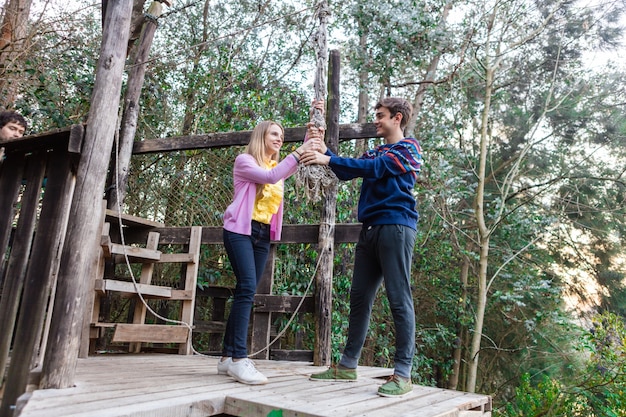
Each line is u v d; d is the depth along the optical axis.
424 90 8.62
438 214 7.39
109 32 2.01
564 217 8.09
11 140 2.08
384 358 7.77
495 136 9.62
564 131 8.88
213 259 5.17
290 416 1.67
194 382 2.14
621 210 8.70
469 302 8.33
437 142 7.38
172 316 5.79
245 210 2.38
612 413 6.00
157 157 4.85
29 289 1.88
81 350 3.06
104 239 3.37
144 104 5.94
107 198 4.32
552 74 8.36
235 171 2.44
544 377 7.57
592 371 6.47
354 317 2.47
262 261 2.50
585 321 8.86
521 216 7.27
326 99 3.75
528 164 9.12
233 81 6.67
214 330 4.74
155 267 5.05
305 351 3.56
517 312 8.64
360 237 2.42
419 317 9.12
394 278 2.22
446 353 8.93
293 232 3.74
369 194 2.37
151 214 4.85
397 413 1.71
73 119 5.48
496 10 7.11
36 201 2.05
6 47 4.93
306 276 5.20
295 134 3.89
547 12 7.47
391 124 2.45
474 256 7.54
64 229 1.99
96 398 1.62
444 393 2.36
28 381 1.76
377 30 7.30
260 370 2.84
